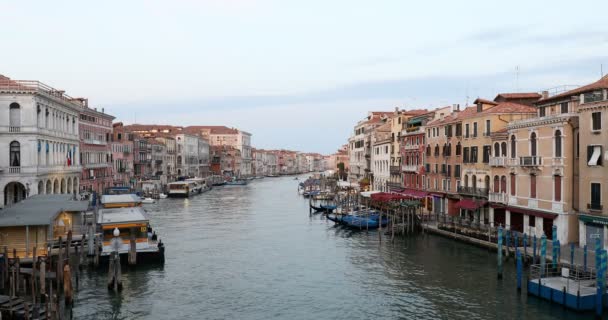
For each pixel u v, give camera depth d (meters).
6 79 42.91
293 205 74.25
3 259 24.08
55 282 25.75
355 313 23.25
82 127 63.91
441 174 49.41
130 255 30.81
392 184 63.81
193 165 131.00
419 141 55.81
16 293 22.50
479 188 41.59
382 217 49.94
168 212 63.47
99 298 24.92
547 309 22.77
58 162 48.88
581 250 29.69
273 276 29.73
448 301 24.52
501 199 38.03
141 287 27.05
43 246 28.12
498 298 24.56
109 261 28.41
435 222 45.41
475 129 42.75
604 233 28.80
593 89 29.30
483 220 41.56
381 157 71.00
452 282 27.66
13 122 41.81
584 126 30.11
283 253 36.38
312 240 41.91
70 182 52.88
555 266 25.39
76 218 35.62
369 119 89.50
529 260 29.50
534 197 34.53
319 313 23.30
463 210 45.12
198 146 136.75
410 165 58.03
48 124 46.00
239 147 177.00
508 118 40.06
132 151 88.19
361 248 38.00
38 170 42.47
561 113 32.06
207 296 25.78
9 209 30.83
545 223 33.50
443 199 48.97
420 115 59.72
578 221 31.45
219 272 30.61
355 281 28.53
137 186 88.25
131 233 32.34
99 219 33.09
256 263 33.09
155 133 114.56
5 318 19.53
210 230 47.47
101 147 71.62
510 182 37.38
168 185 92.50
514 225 37.22
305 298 25.53
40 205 32.75
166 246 38.81
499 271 27.88
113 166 78.31
